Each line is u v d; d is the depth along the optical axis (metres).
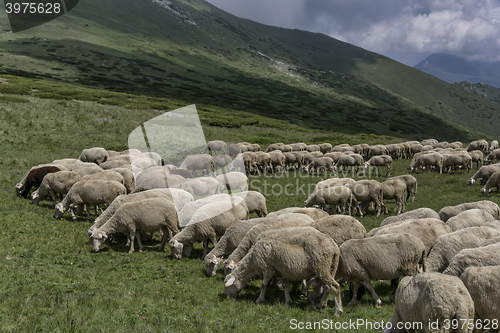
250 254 9.12
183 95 93.56
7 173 20.89
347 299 9.35
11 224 13.34
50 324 6.71
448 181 25.33
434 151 31.17
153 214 12.31
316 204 18.19
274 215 12.59
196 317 7.69
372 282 10.21
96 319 7.13
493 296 6.21
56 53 109.06
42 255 10.98
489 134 164.12
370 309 8.43
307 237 8.48
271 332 7.07
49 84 60.84
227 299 8.91
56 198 18.19
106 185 15.09
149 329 6.88
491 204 13.60
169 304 8.31
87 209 15.44
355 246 8.77
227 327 7.24
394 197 18.66
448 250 9.24
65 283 9.12
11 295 7.90
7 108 36.84
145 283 9.70
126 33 164.38
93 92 61.06
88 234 13.47
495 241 8.68
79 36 134.75
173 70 129.62
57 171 17.78
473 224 11.66
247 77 151.38
